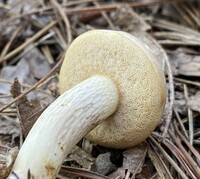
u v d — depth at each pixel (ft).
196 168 0.71
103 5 1.26
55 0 1.24
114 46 0.70
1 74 1.05
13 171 0.60
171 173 0.74
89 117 0.69
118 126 0.74
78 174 0.71
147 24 1.13
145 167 0.74
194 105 0.86
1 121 0.87
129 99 0.71
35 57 1.09
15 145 0.82
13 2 1.35
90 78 0.74
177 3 1.30
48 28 1.16
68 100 0.68
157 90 0.67
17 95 0.85
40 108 0.83
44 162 0.62
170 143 0.77
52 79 0.98
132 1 1.34
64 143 0.65
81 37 0.73
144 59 0.67
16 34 1.17
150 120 0.70
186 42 1.05
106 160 0.74
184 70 0.96
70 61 0.77
